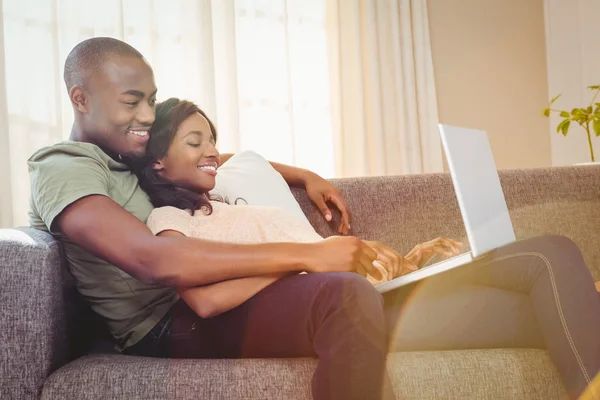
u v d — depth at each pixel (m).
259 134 3.05
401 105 3.32
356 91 3.24
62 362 1.20
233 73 2.93
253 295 1.12
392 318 1.26
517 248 1.24
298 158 3.17
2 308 1.09
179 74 2.84
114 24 2.66
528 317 1.23
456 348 1.25
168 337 1.25
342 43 3.26
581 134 3.40
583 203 1.83
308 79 3.19
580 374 1.11
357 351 0.97
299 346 1.07
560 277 1.17
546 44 3.47
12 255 1.10
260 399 1.06
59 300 1.17
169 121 1.35
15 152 2.46
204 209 1.30
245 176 1.58
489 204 1.22
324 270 1.13
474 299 1.26
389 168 3.32
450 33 3.57
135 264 1.12
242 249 1.12
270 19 3.08
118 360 1.14
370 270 1.20
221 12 2.94
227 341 1.16
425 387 1.12
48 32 2.51
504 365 1.16
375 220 1.73
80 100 1.34
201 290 1.12
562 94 3.43
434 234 1.75
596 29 3.29
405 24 3.36
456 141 1.20
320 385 0.98
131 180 1.35
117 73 1.33
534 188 1.81
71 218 1.13
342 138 3.23
